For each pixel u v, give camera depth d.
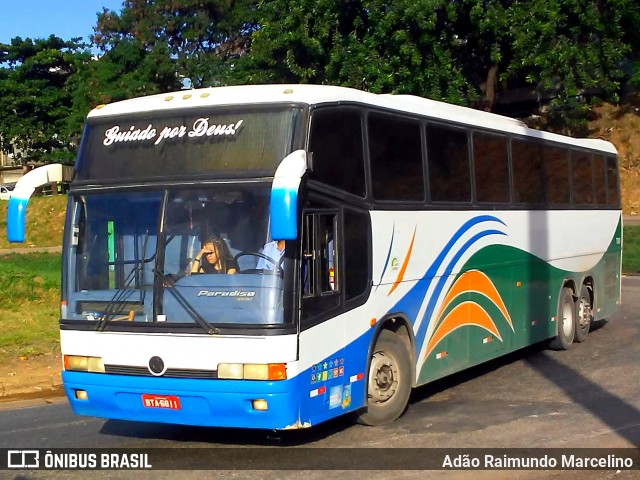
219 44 43.88
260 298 7.17
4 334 14.37
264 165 7.52
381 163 8.86
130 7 42.59
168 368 7.33
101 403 7.67
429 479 7.03
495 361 13.14
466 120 10.91
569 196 14.18
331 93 8.14
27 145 49.00
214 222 7.45
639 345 14.06
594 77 26.50
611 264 16.16
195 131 7.82
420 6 24.36
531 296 12.62
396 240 9.01
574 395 10.41
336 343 7.88
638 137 36.09
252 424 7.19
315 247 7.64
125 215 7.73
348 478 7.07
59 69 49.88
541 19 25.16
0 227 38.09
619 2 25.83
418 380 9.45
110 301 7.60
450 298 10.19
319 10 25.36
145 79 41.59
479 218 10.93
